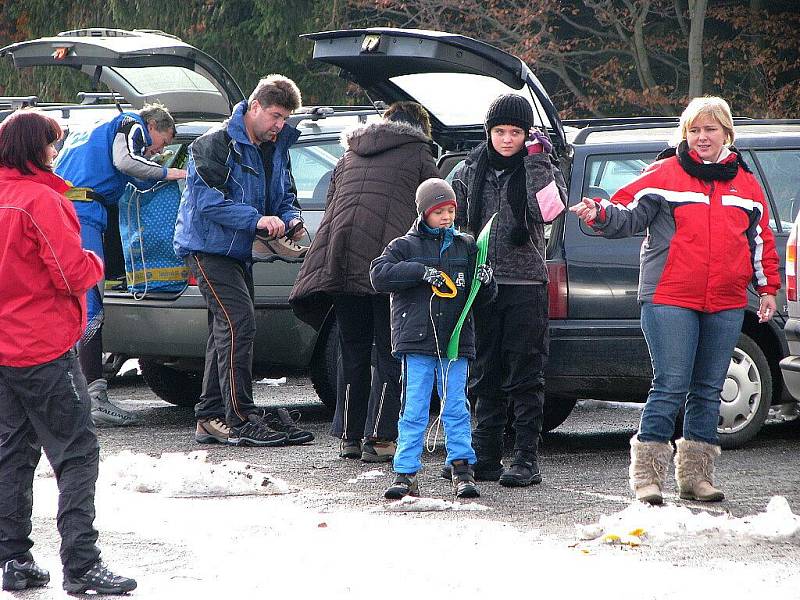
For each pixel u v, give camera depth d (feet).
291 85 83.61
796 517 60.70
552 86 242.37
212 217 82.58
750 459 79.30
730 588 50.49
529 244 70.08
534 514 63.87
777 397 84.43
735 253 66.08
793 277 75.36
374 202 77.20
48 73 237.04
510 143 69.31
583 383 78.33
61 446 51.37
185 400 103.09
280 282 90.79
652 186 66.18
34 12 248.32
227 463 73.05
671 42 228.22
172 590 51.11
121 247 94.84
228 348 84.58
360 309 78.48
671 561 54.70
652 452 66.54
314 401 106.42
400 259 67.87
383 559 55.06
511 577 52.13
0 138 50.85
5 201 50.31
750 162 84.17
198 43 230.27
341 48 80.79
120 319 91.56
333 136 96.12
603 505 65.92
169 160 94.68
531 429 71.41
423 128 79.82
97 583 50.83
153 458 76.95
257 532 60.13
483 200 70.18
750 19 219.00
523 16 221.25
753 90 223.51
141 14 231.30
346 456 79.77
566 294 78.07
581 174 79.87
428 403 68.49
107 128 89.97
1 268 50.37
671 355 66.23
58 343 51.11
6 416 51.90
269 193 85.66
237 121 83.25
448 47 75.46
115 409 93.66
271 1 221.46
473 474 69.92
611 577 52.03
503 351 70.90
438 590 50.52
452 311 67.87
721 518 60.70
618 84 225.97
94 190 89.56
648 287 66.85
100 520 62.75
